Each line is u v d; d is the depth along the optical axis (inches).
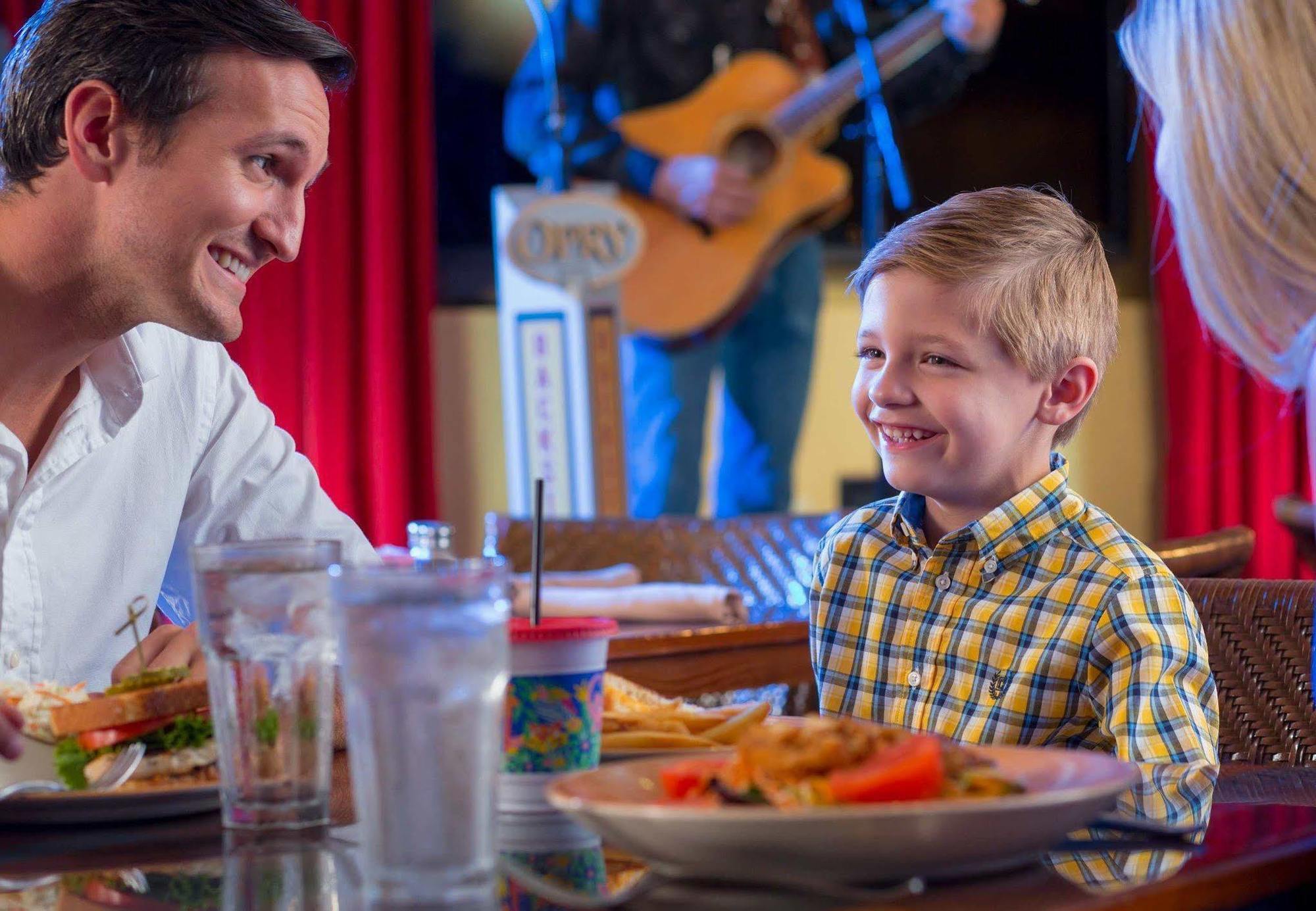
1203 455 176.4
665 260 148.6
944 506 47.6
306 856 24.5
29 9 130.9
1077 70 176.4
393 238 145.8
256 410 57.0
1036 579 44.9
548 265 133.9
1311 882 23.8
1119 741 39.4
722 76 150.8
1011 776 24.5
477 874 21.1
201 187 43.1
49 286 44.9
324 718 27.1
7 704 29.2
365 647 20.6
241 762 26.6
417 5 146.8
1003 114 172.9
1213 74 39.0
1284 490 177.8
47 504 48.9
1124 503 180.9
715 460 158.9
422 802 20.8
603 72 148.8
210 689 27.0
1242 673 42.6
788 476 160.2
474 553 156.6
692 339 149.9
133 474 51.8
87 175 43.1
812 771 21.8
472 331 156.5
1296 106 38.1
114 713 29.1
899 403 45.9
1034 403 46.4
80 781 28.5
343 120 143.4
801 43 155.0
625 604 64.3
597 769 24.1
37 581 47.8
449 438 155.8
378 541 144.7
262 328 138.9
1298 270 39.2
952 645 45.8
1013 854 21.2
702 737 30.3
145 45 41.9
